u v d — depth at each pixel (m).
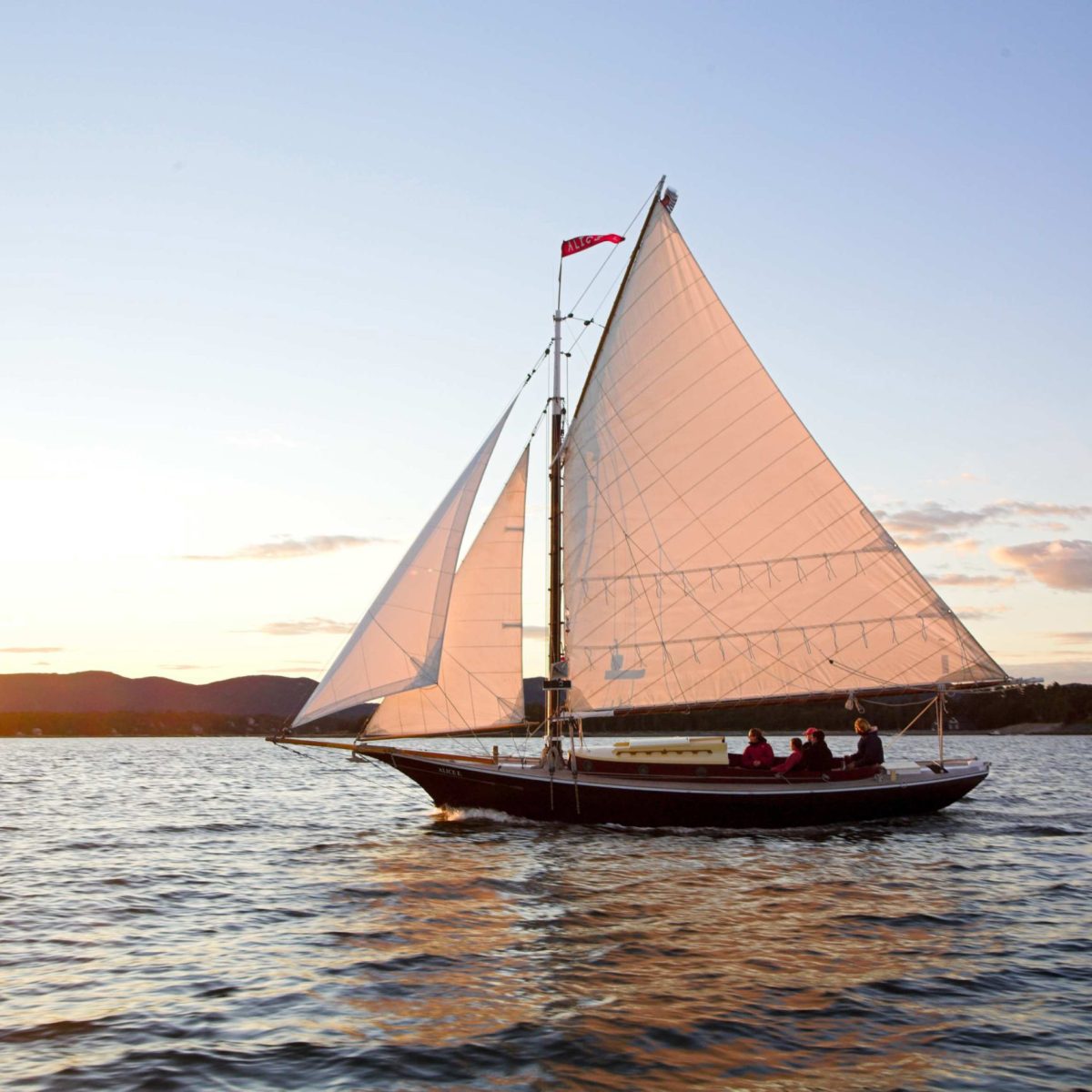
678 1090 9.77
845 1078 10.05
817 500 28.61
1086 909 17.97
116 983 13.63
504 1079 10.07
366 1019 11.93
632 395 28.98
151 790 49.88
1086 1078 10.05
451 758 28.30
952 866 22.45
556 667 28.77
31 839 29.38
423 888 20.05
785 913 17.52
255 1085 9.98
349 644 26.33
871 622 28.36
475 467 27.11
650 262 28.88
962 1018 11.83
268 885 21.16
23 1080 10.14
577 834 26.88
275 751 113.06
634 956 14.62
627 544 28.78
